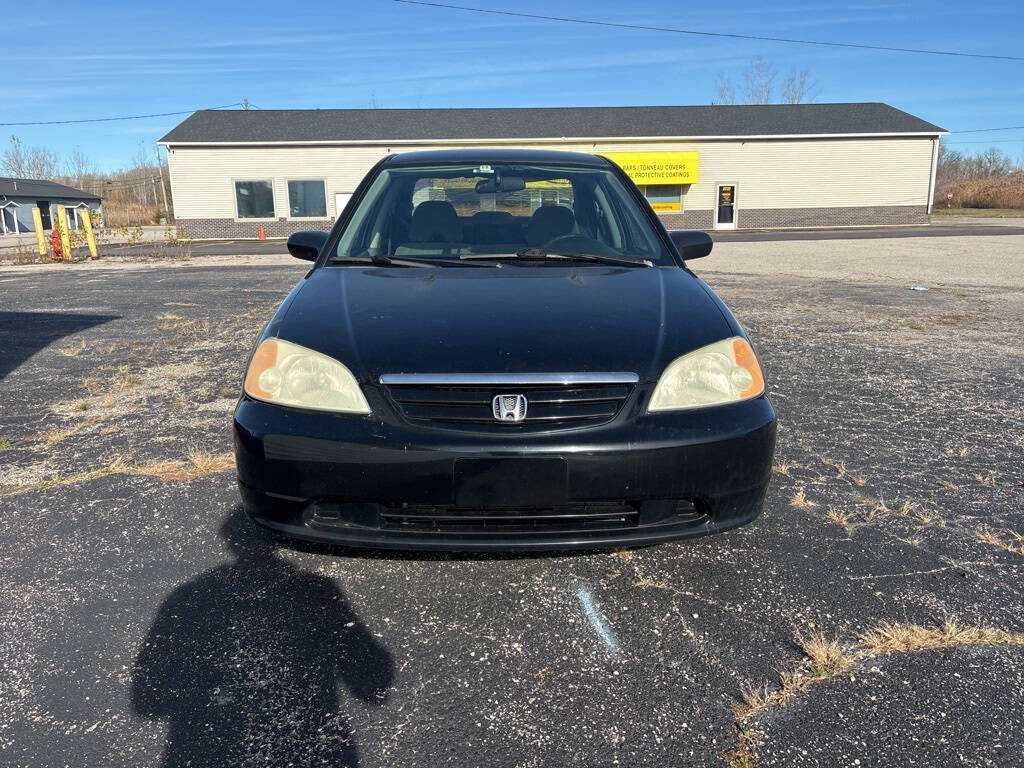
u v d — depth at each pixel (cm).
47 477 332
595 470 208
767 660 202
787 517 290
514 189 343
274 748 171
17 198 4441
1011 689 189
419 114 3047
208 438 383
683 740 173
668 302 258
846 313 793
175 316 771
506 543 214
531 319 239
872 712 181
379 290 266
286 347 232
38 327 707
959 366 544
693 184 2883
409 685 193
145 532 278
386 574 247
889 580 243
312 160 2736
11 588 239
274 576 246
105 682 194
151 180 6894
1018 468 342
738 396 228
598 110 3148
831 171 2905
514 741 173
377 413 215
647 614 224
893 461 351
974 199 4681
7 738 174
